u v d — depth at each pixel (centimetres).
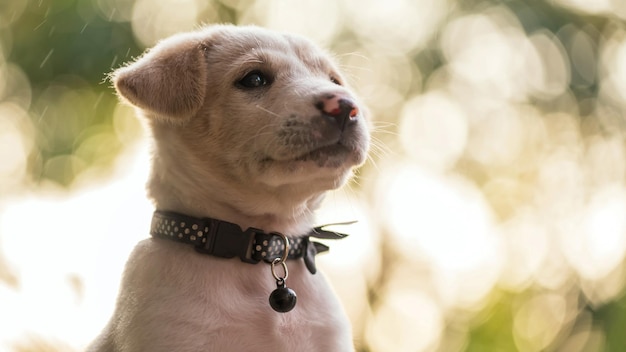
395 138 862
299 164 388
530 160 916
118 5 810
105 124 856
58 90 845
